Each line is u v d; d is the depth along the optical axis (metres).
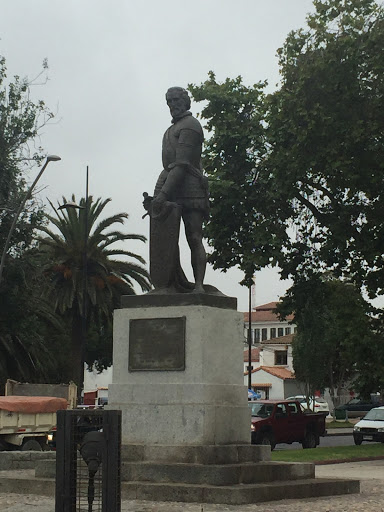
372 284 31.05
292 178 29.25
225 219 32.38
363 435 36.53
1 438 25.61
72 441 8.85
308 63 28.88
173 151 14.34
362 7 29.03
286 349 97.25
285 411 32.59
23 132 38.69
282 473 13.16
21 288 40.00
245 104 32.62
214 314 13.31
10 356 43.09
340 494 13.52
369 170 28.88
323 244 31.64
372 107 28.20
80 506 9.50
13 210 37.94
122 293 45.97
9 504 11.63
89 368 70.62
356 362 32.81
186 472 12.16
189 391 12.91
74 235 44.50
